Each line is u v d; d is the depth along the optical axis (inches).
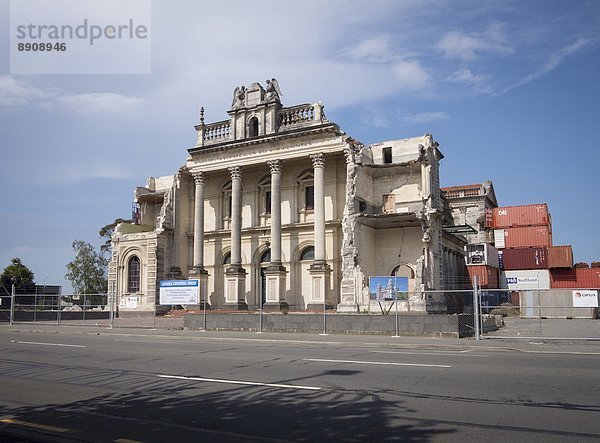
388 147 1766.7
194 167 2011.6
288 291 1859.0
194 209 2133.4
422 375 530.3
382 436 320.5
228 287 1883.6
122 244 2094.0
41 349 818.2
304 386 475.8
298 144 1812.3
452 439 312.2
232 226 1905.8
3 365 634.2
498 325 1374.3
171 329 1284.4
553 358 677.9
